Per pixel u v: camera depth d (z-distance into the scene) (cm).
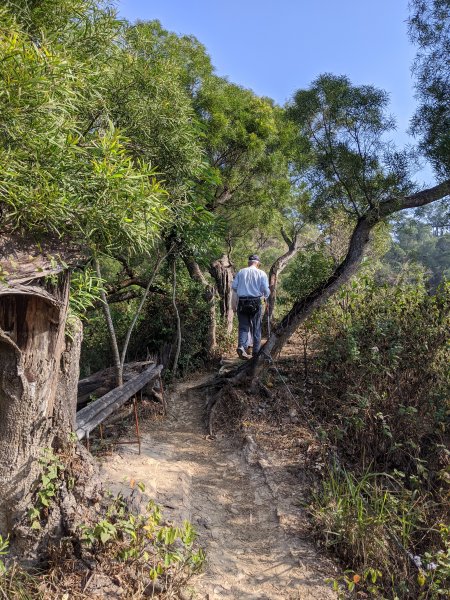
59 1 373
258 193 1187
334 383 744
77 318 433
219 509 520
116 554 381
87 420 552
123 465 560
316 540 478
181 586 384
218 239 815
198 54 1077
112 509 401
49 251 318
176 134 556
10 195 286
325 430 663
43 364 360
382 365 668
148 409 735
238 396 743
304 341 917
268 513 521
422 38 706
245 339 835
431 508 525
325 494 529
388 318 741
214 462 620
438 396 646
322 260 838
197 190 732
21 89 274
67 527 378
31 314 349
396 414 630
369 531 460
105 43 407
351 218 788
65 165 306
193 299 985
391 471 611
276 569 441
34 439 365
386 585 439
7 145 285
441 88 689
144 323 969
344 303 841
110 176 311
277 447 645
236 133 1086
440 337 686
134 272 1007
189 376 922
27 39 332
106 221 317
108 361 948
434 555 437
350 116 714
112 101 492
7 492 361
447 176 692
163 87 531
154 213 342
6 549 367
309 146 742
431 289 787
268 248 2166
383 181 703
